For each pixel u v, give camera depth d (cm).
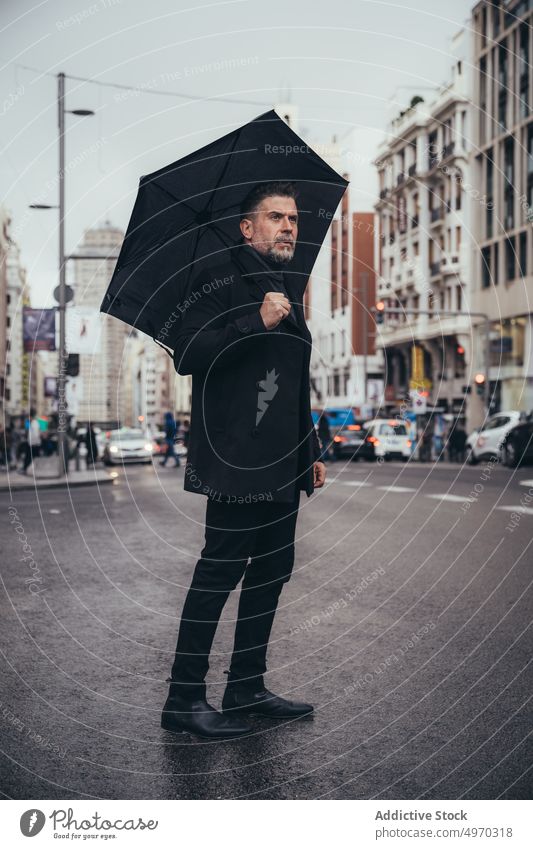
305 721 352
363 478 2123
